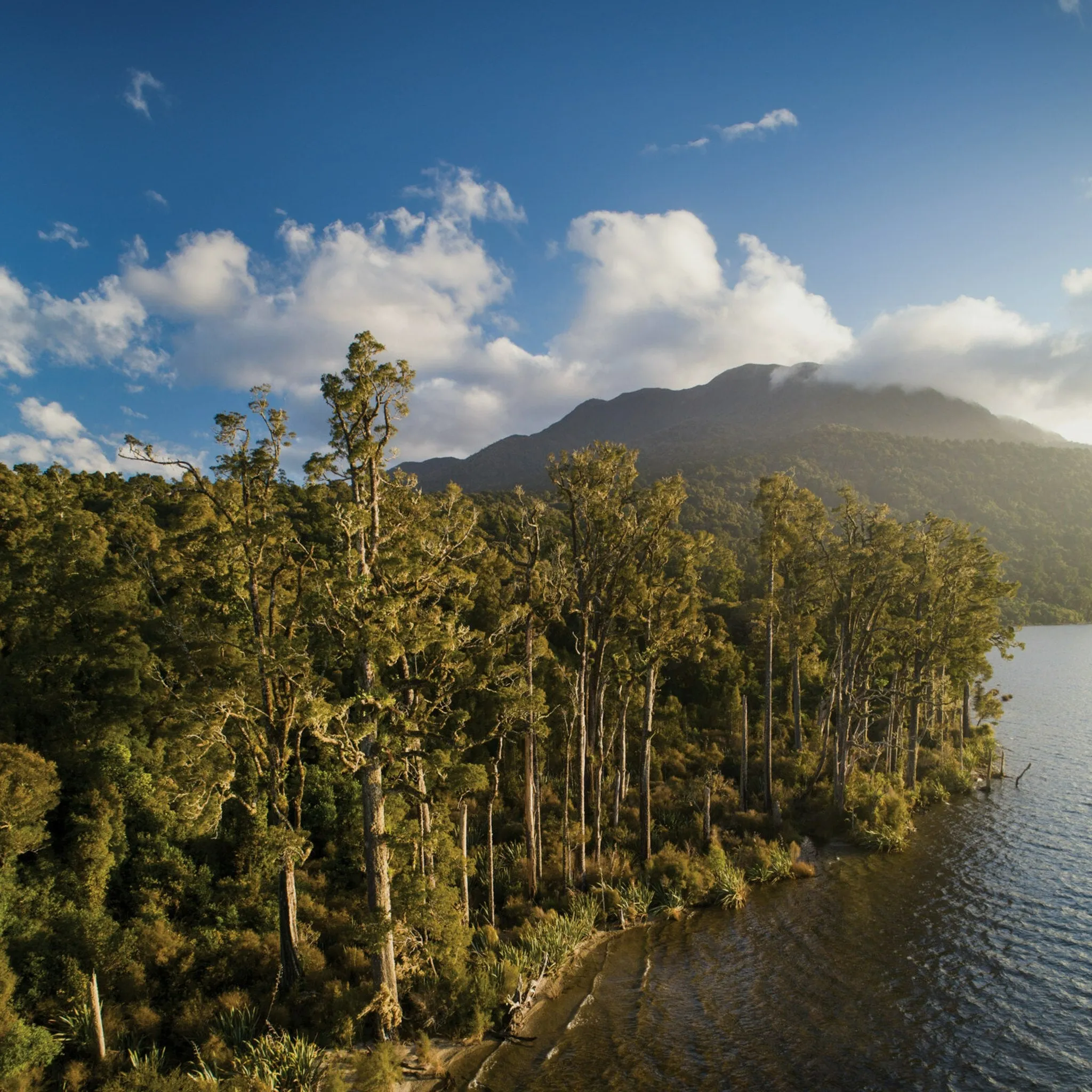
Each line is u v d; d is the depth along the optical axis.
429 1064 17.39
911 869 30.50
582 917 24.75
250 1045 16.22
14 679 25.31
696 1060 17.75
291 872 19.52
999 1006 19.83
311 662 18.11
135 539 33.97
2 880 19.17
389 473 21.27
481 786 18.62
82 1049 16.03
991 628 44.72
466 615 33.75
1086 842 32.88
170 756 18.73
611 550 28.72
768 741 35.69
